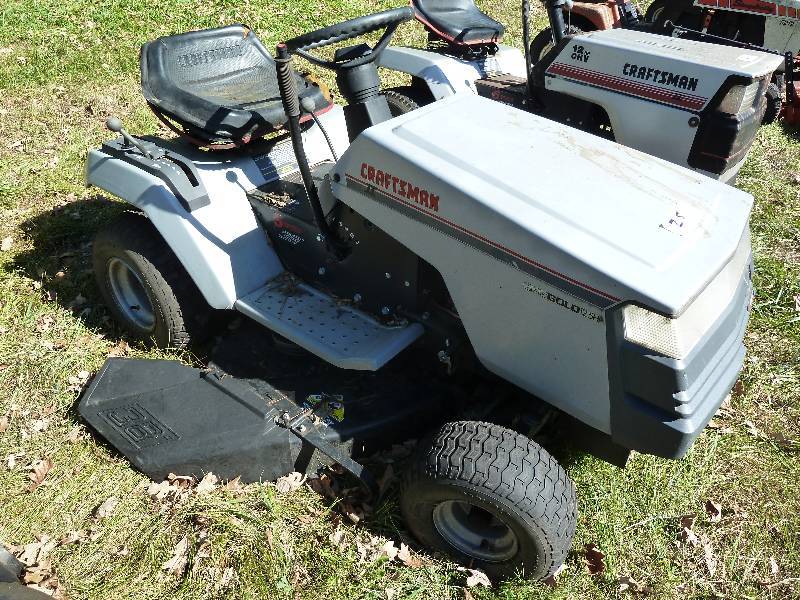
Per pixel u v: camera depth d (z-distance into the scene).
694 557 2.86
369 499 2.92
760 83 4.04
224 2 9.25
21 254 4.44
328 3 9.45
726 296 2.44
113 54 7.55
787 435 3.42
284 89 2.76
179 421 3.04
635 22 6.45
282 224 3.31
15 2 8.82
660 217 2.33
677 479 3.13
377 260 2.92
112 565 2.71
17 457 3.13
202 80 3.79
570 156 2.57
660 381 2.13
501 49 5.92
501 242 2.33
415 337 2.93
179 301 3.45
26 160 5.48
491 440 2.43
